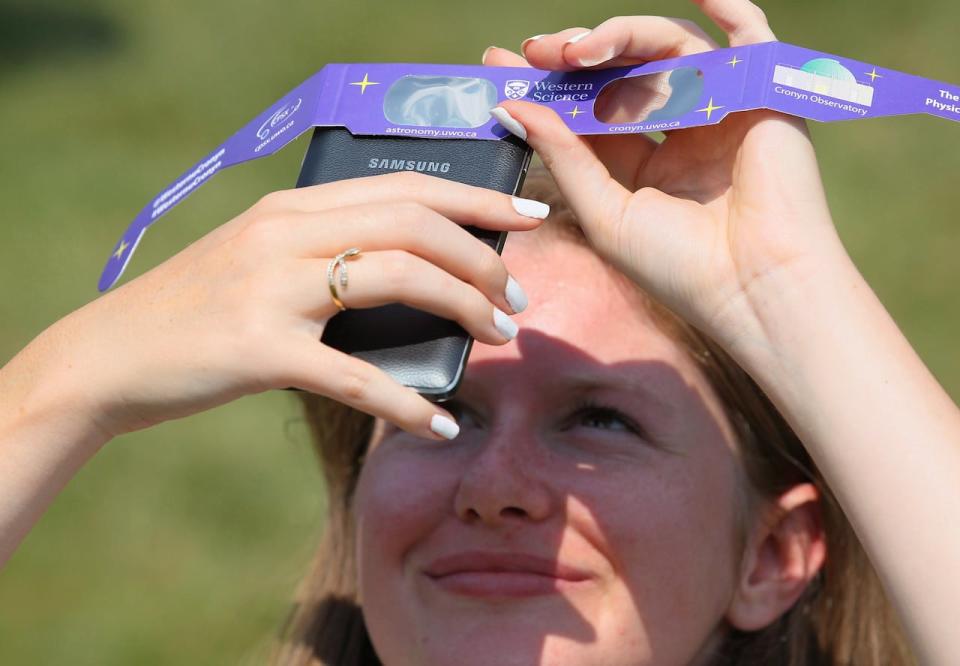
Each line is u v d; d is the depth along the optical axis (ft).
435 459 15.17
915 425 11.90
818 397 12.22
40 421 12.76
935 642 11.55
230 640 32.48
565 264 15.67
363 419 18.90
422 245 11.64
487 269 11.71
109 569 34.22
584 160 13.07
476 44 57.88
